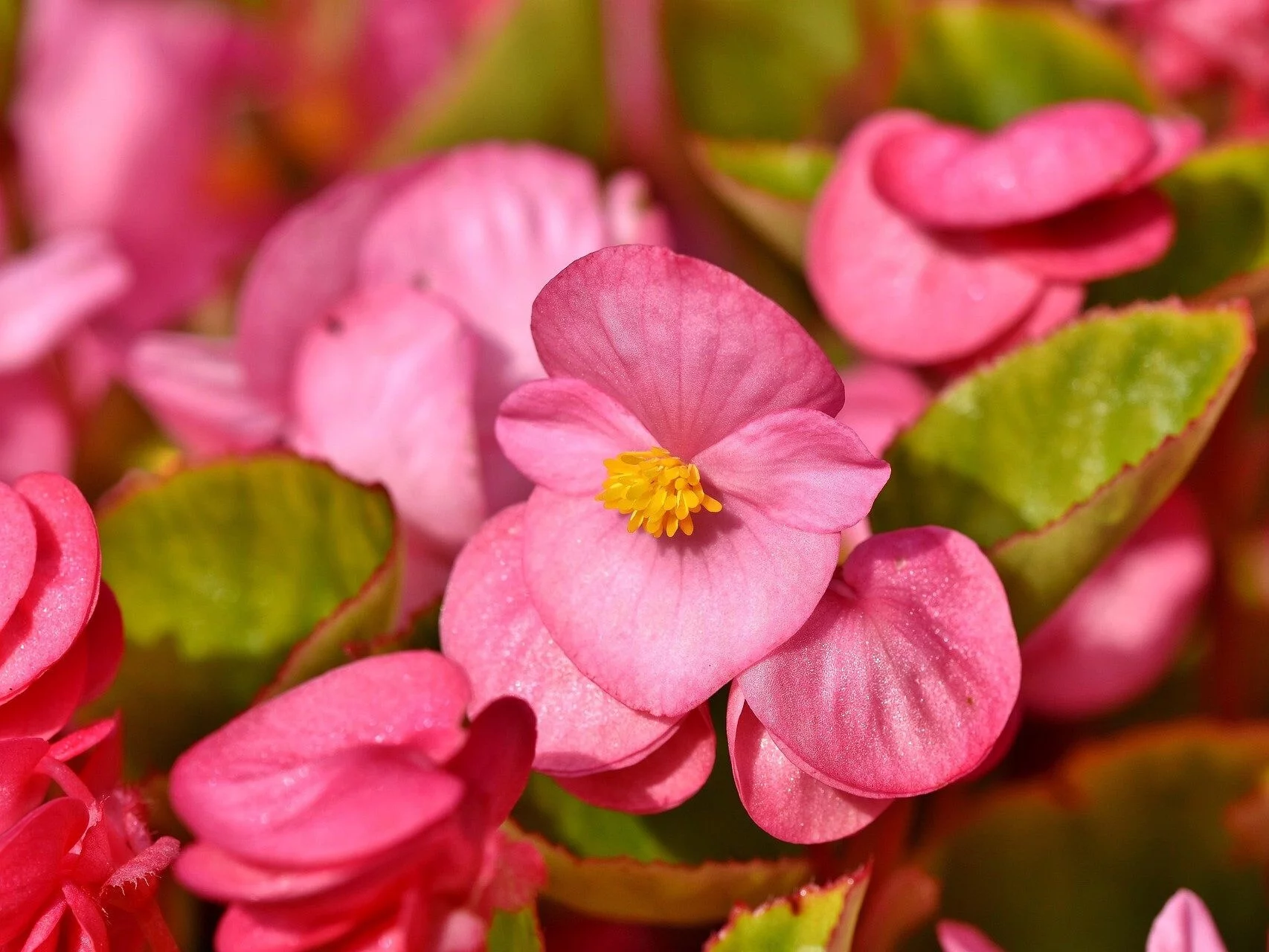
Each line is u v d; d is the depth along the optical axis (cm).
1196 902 21
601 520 21
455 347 24
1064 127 23
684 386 20
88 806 20
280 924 19
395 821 19
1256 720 25
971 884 23
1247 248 24
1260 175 25
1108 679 24
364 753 20
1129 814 23
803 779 21
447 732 20
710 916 22
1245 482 26
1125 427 22
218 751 20
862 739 20
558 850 22
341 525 23
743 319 20
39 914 20
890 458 23
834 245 24
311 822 19
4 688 20
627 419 20
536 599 21
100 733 21
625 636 20
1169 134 23
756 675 20
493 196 25
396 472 24
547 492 21
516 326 25
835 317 24
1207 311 22
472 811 19
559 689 21
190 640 24
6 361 26
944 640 21
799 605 20
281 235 25
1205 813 23
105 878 20
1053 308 24
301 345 25
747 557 20
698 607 20
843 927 21
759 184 26
